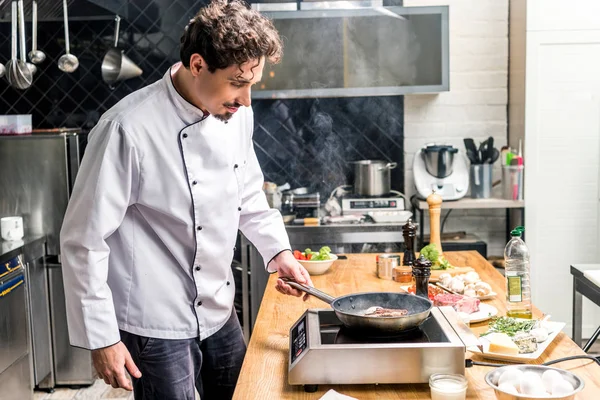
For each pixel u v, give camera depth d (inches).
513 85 178.9
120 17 175.0
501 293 101.4
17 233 150.9
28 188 156.9
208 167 78.7
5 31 180.7
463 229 187.8
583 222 172.9
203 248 79.3
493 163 175.9
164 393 78.3
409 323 69.9
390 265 111.6
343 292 103.7
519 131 174.7
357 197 177.3
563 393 58.9
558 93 169.6
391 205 173.9
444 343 67.9
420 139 185.3
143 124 74.0
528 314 89.1
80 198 72.2
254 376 72.2
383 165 175.3
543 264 174.2
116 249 77.0
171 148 75.6
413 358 67.4
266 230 88.7
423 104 184.4
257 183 90.2
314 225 165.3
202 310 80.9
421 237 173.6
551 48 168.4
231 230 82.4
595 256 173.8
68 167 156.6
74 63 165.3
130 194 74.7
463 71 183.0
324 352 67.5
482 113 184.1
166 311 77.9
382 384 69.8
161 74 183.5
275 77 167.8
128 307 77.0
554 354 76.9
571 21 167.0
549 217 173.0
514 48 177.3
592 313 174.9
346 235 163.9
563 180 171.9
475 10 181.2
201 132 77.1
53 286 158.4
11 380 135.3
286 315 92.6
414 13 164.7
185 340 79.2
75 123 184.4
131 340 77.5
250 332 168.7
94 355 72.6
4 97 183.8
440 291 97.1
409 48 165.8
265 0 173.5
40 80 183.2
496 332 81.7
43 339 156.8
